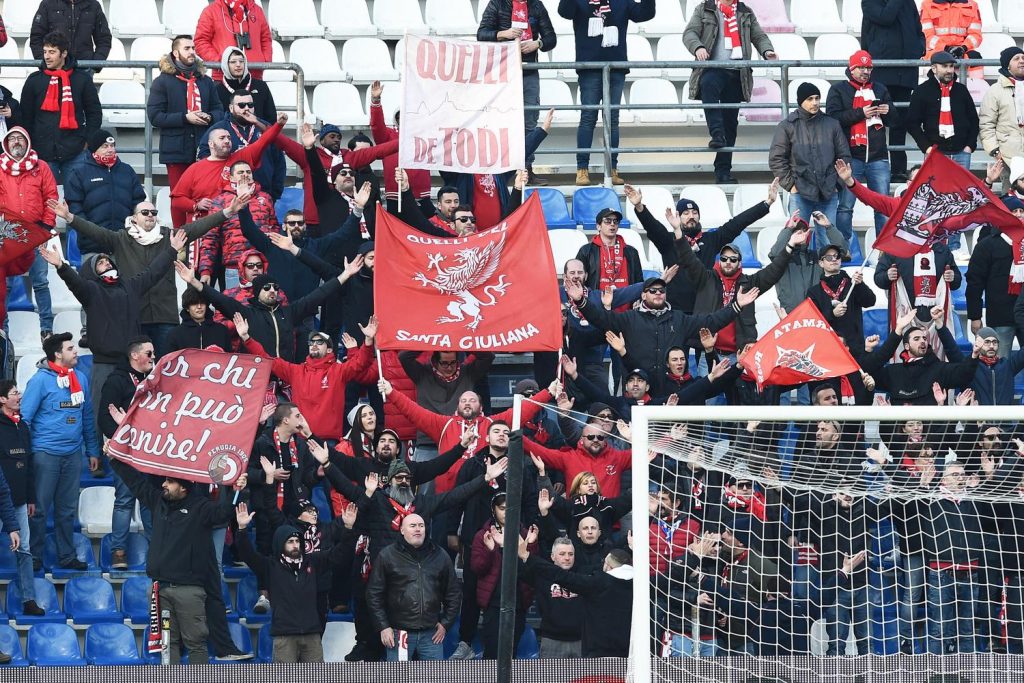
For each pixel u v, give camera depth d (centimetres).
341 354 5491
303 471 4716
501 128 5112
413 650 4466
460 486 4519
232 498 4594
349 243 5438
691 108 6506
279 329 5038
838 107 6178
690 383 5034
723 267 5347
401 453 5125
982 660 4038
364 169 5756
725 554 4262
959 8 6900
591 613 4228
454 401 5056
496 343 4909
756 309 6009
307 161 5619
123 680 3528
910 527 4375
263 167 5831
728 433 4606
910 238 5256
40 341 5747
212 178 5494
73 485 4944
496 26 6331
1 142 5347
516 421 3269
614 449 4812
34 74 6006
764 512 4331
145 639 4822
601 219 5462
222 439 4516
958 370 5147
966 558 4356
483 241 4947
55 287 5972
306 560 4488
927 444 4553
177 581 4475
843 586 4297
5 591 4925
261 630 4756
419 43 5097
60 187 6106
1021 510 4434
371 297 5322
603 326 5084
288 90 7275
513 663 3672
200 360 4572
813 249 5931
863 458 4550
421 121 5084
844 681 4047
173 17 7588
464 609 4572
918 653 4316
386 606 4447
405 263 4925
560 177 6931
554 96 7219
